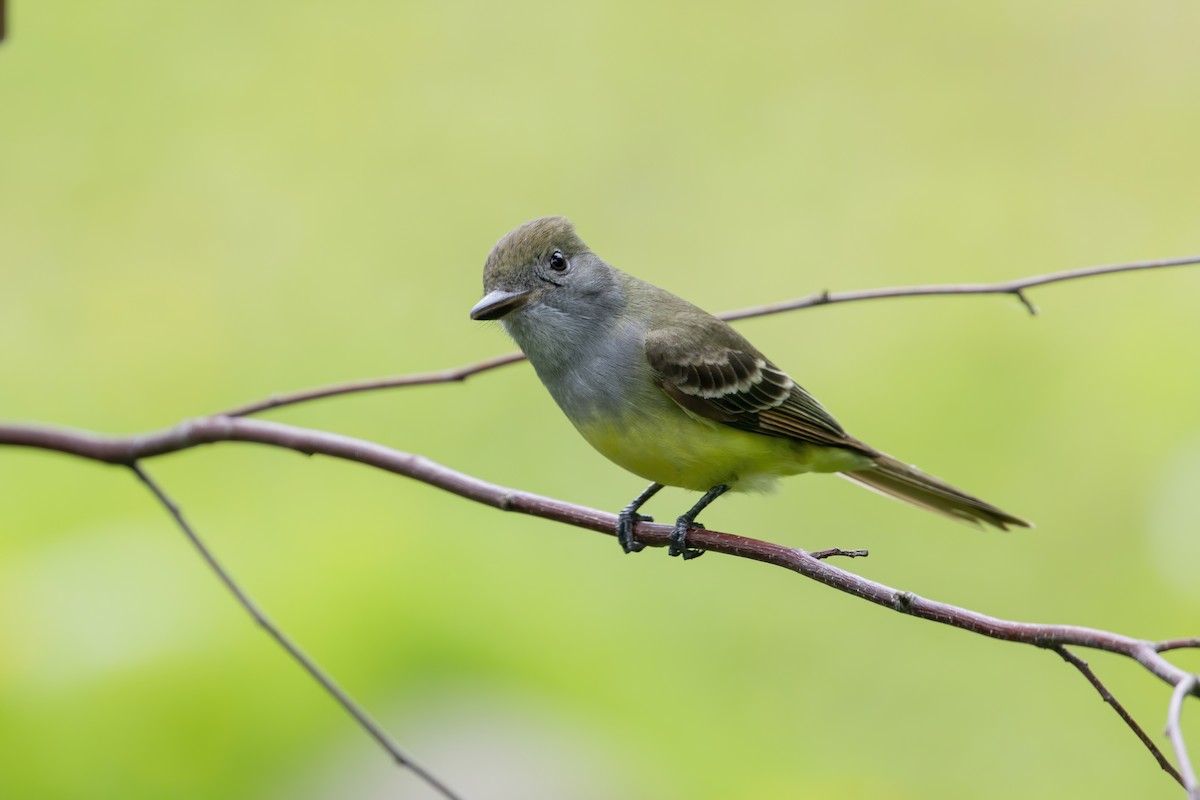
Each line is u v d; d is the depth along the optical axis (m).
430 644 8.77
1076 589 12.02
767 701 10.92
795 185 14.34
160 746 8.04
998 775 10.98
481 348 13.12
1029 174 14.70
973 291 7.49
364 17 14.76
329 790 8.12
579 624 9.48
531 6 14.95
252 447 11.55
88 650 8.25
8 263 13.33
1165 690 11.16
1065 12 15.63
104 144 13.92
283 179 13.88
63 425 12.48
